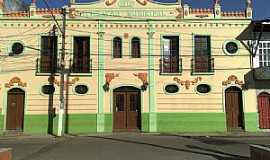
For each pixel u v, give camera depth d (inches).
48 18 1300.4
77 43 1305.4
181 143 895.1
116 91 1289.4
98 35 1300.4
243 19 1299.2
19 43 1296.8
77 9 1304.1
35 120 1268.5
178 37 1300.4
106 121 1270.9
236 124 1278.3
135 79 1286.9
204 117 1272.1
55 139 1045.8
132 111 1284.4
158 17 1304.1
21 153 733.3
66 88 1279.5
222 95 1279.5
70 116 1268.5
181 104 1277.1
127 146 834.2
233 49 1295.5
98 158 648.4
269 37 1304.1
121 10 1305.4
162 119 1270.9
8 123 1273.4
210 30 1301.7
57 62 1288.1
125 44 1296.8
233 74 1286.9
